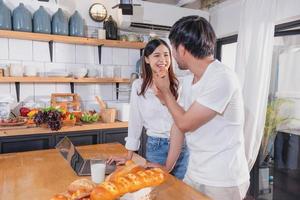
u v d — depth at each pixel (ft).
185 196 3.65
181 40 3.78
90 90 11.10
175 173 5.81
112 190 2.85
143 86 5.89
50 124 8.43
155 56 5.28
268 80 8.73
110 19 10.70
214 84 3.65
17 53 9.77
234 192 4.03
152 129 6.20
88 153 5.75
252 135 8.80
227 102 3.69
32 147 8.45
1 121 8.56
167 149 6.13
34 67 9.55
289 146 9.10
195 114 3.69
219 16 11.72
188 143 4.37
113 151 5.96
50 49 10.20
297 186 8.77
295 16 8.29
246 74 9.12
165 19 11.27
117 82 11.13
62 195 3.00
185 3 11.97
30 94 10.07
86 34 10.84
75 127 8.96
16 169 4.67
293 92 9.05
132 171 3.40
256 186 9.98
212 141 3.99
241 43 9.37
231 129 3.95
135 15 10.64
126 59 11.70
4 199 3.48
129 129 6.18
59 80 9.78
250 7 9.02
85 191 3.00
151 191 3.47
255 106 8.80
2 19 8.77
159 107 5.88
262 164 9.92
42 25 9.36
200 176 4.14
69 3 10.48
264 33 8.59
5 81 8.97
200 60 3.89
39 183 4.03
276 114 9.53
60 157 5.43
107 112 9.70
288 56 9.28
